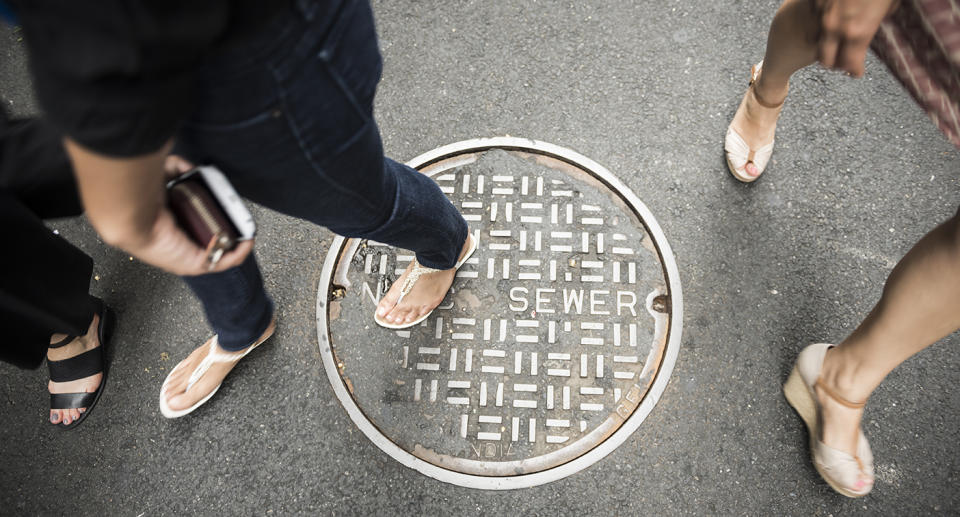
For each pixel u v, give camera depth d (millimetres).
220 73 782
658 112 2283
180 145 1012
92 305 1904
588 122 2281
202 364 1937
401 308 2010
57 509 1940
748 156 2143
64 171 1288
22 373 2078
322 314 2090
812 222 2131
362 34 941
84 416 2014
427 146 2283
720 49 2350
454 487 1917
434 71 2375
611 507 1882
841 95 2268
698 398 1965
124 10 582
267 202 1156
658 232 2125
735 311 2043
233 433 1990
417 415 1983
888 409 1928
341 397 2006
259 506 1923
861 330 1647
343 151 1043
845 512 1847
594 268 2096
